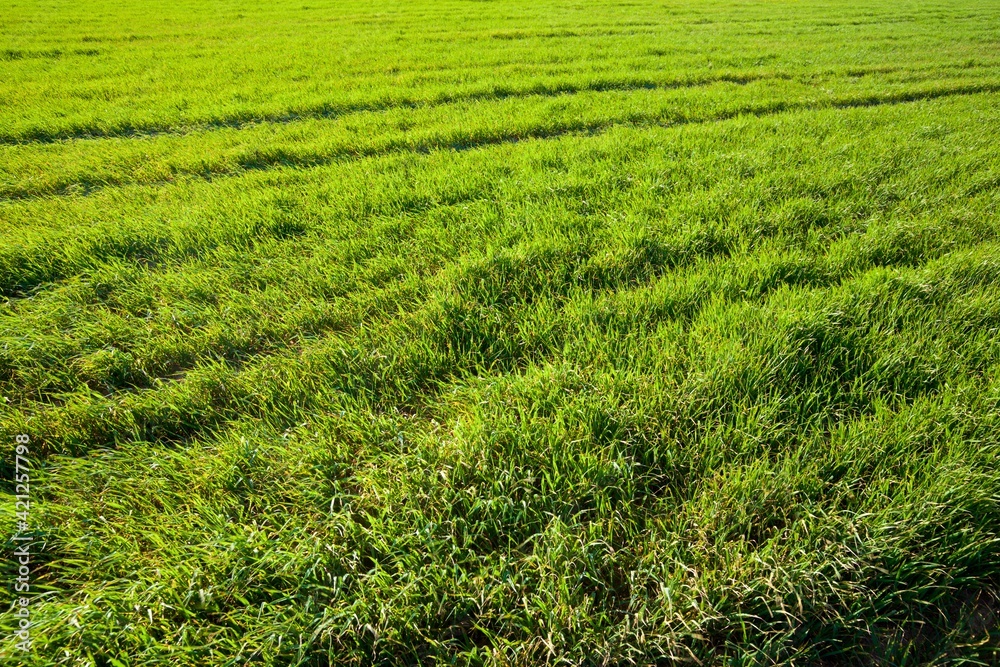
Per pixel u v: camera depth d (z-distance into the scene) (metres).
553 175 5.64
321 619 1.86
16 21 18.31
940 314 3.21
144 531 2.17
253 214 4.80
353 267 4.02
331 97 9.14
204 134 7.54
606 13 21.52
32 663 1.74
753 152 6.07
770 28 18.30
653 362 2.91
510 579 1.93
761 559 1.95
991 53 13.95
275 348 3.27
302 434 2.58
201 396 2.87
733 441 2.44
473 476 2.33
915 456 2.32
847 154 6.09
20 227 4.72
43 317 3.46
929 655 1.84
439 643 1.82
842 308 3.25
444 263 4.08
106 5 23.17
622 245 4.13
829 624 1.88
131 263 4.14
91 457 2.54
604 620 1.86
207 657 1.78
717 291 3.53
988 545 2.04
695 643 1.84
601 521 2.12
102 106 8.95
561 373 2.78
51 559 2.14
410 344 3.12
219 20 19.45
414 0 25.75
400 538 2.08
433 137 7.14
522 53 13.10
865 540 2.03
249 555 2.05
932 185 5.23
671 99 8.92
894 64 12.23
